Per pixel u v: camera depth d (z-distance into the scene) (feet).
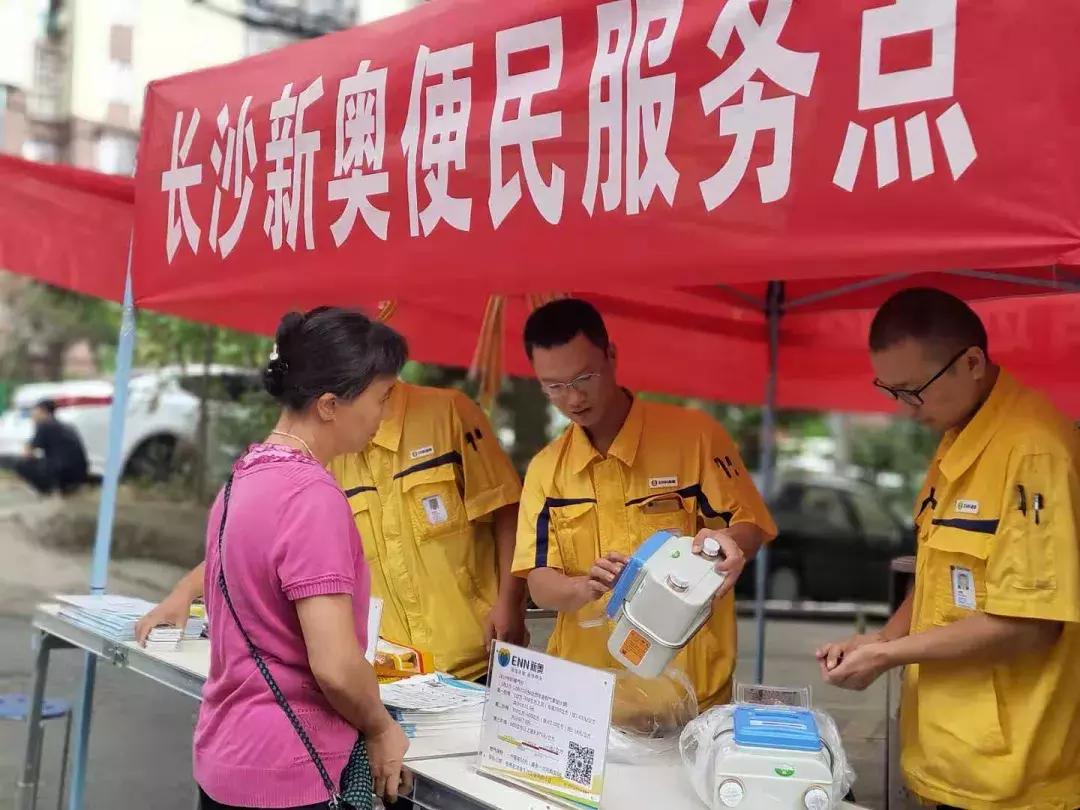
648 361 15.72
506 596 8.56
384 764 5.58
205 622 8.78
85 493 31.81
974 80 4.67
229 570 5.41
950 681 5.88
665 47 5.71
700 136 5.58
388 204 7.17
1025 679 5.73
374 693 5.42
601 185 5.99
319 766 5.30
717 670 7.67
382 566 8.75
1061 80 4.44
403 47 7.14
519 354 14.79
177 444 30.37
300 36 36.81
